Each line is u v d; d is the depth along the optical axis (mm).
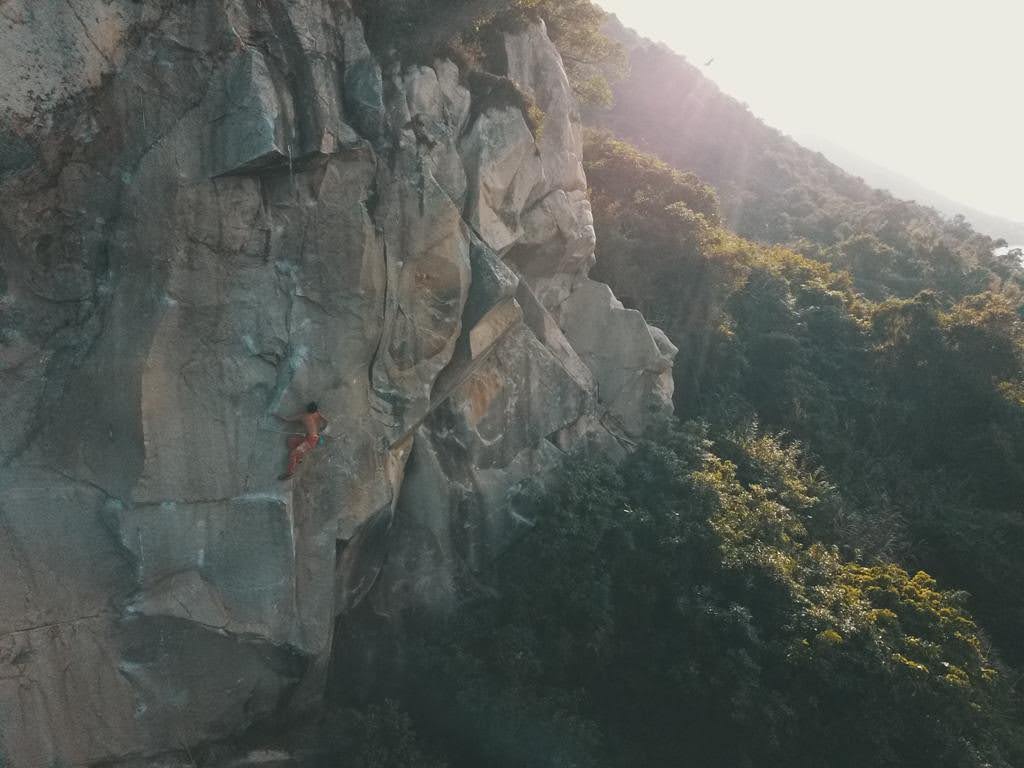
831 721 14586
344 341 11734
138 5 9719
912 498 25156
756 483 20297
